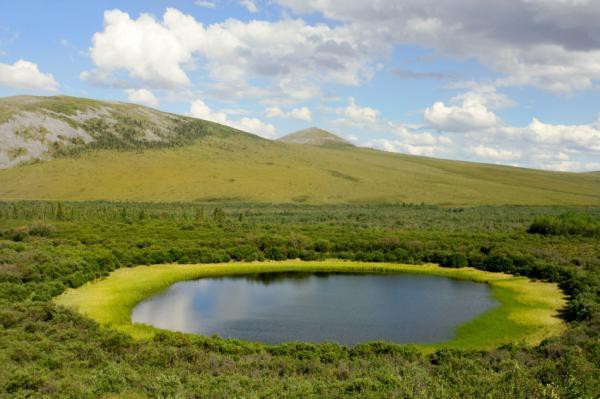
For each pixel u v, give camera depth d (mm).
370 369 27516
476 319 46250
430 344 39031
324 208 167375
